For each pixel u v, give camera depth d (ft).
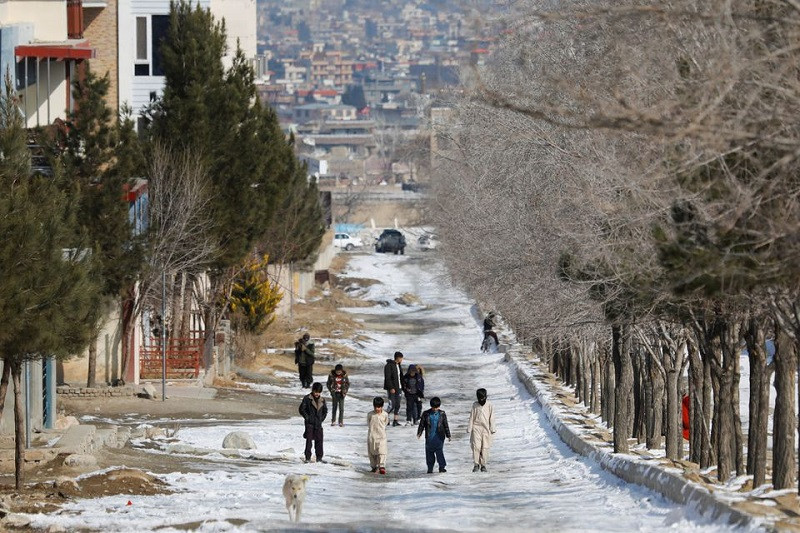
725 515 131.13
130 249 279.90
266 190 355.77
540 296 247.91
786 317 154.71
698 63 128.36
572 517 153.07
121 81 383.45
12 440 194.08
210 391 320.29
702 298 161.17
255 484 185.26
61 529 136.87
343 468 221.66
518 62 217.36
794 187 120.26
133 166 276.82
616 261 164.86
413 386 302.86
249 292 421.18
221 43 342.03
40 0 309.42
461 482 205.26
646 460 203.31
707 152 117.19
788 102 113.39
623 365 213.25
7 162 157.69
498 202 295.28
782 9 121.49
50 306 152.05
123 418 266.57
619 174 150.61
